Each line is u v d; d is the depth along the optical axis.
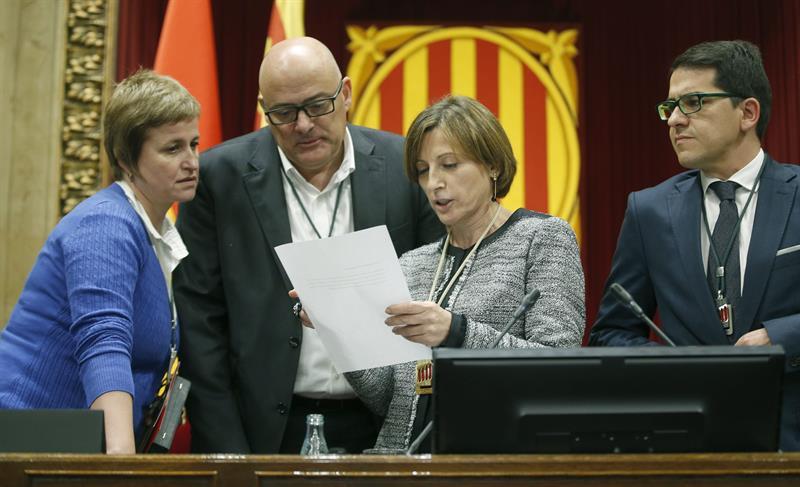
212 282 5.44
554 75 11.80
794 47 10.08
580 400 3.19
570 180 11.65
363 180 5.54
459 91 11.74
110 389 3.91
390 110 11.70
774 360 3.20
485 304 4.51
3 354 4.27
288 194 5.53
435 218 5.60
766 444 3.23
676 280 5.09
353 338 4.12
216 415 5.19
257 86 11.56
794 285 4.84
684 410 3.19
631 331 5.36
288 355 5.25
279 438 5.19
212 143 7.84
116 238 4.23
